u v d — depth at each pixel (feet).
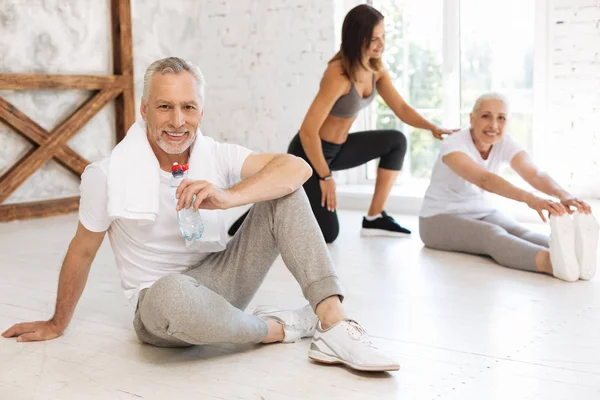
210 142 7.62
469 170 11.80
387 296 10.04
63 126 18.02
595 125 15.52
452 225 12.48
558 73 15.74
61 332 8.52
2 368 7.59
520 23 16.42
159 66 6.98
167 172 7.34
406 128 18.04
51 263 12.66
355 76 12.85
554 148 15.94
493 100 11.86
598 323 8.68
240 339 7.40
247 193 7.05
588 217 10.53
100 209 7.30
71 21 18.57
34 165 17.49
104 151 19.47
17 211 17.24
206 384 7.04
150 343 8.11
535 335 8.30
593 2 15.21
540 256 10.96
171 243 7.59
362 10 12.65
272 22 19.31
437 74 17.58
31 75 17.34
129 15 19.35
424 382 6.99
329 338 7.30
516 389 6.81
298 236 7.33
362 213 16.88
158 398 6.77
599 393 6.69
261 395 6.75
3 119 16.99
